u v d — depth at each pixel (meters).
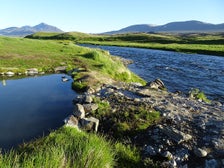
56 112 18.94
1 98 22.19
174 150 11.73
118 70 39.06
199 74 46.97
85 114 16.73
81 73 32.34
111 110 16.86
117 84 28.09
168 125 14.23
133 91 23.02
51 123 16.83
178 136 12.47
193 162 10.82
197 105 18.86
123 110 16.72
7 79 30.92
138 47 134.00
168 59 73.25
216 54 93.69
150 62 64.81
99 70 36.69
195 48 114.06
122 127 14.43
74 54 52.25
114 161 9.84
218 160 10.59
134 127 14.33
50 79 31.61
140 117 15.49
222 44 148.38
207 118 15.30
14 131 15.40
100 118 16.05
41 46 60.75
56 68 38.56
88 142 9.66
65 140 10.31
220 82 39.81
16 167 7.28
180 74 46.59
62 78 31.91
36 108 19.75
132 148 12.20
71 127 12.08
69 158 8.18
